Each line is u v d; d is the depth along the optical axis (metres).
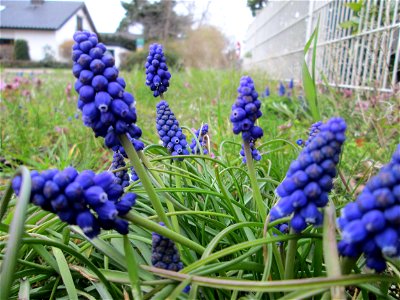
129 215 0.11
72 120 0.53
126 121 0.13
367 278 0.10
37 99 0.75
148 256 0.15
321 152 0.10
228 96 0.79
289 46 1.34
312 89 0.27
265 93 0.76
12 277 0.10
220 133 0.38
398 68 0.59
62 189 0.10
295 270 0.14
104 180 0.11
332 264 0.10
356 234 0.09
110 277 0.13
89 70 0.12
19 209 0.10
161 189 0.16
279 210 0.11
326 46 0.92
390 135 0.39
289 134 0.41
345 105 0.58
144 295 0.12
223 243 0.17
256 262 0.15
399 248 0.09
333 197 0.20
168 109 0.20
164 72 0.20
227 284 0.11
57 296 0.15
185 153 0.20
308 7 1.12
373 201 0.09
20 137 0.45
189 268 0.12
